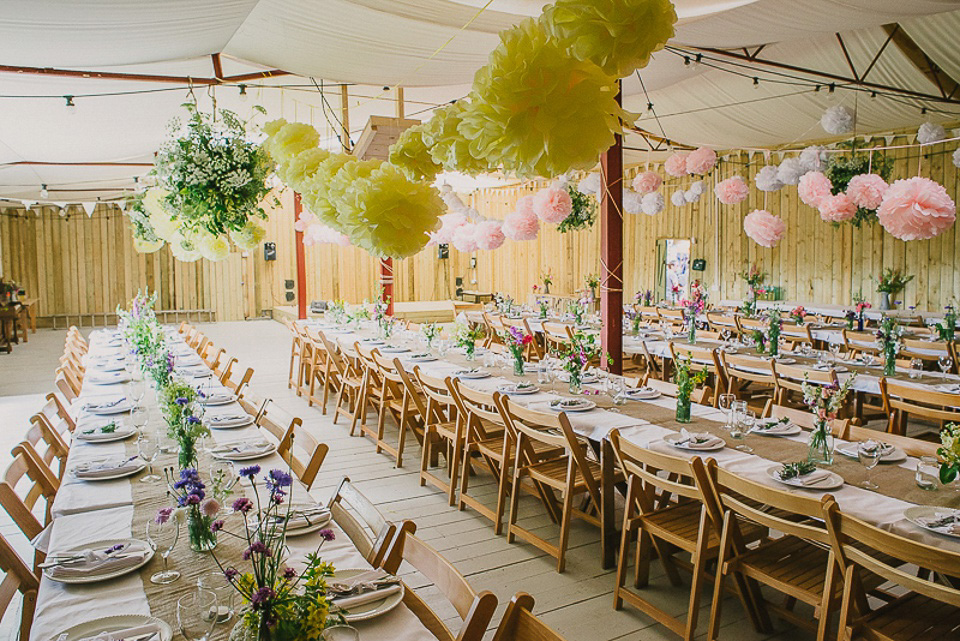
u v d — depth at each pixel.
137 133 7.26
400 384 5.88
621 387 4.03
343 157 2.88
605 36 1.14
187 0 3.24
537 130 1.23
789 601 2.97
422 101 8.05
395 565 2.02
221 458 2.98
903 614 2.24
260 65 5.55
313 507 2.41
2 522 4.10
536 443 4.31
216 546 2.14
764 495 2.37
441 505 4.34
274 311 16.11
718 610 2.64
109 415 4.00
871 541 2.06
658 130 9.55
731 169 11.07
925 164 8.91
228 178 3.59
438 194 2.24
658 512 3.13
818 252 10.03
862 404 5.09
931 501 2.44
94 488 2.67
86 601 1.81
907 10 4.60
